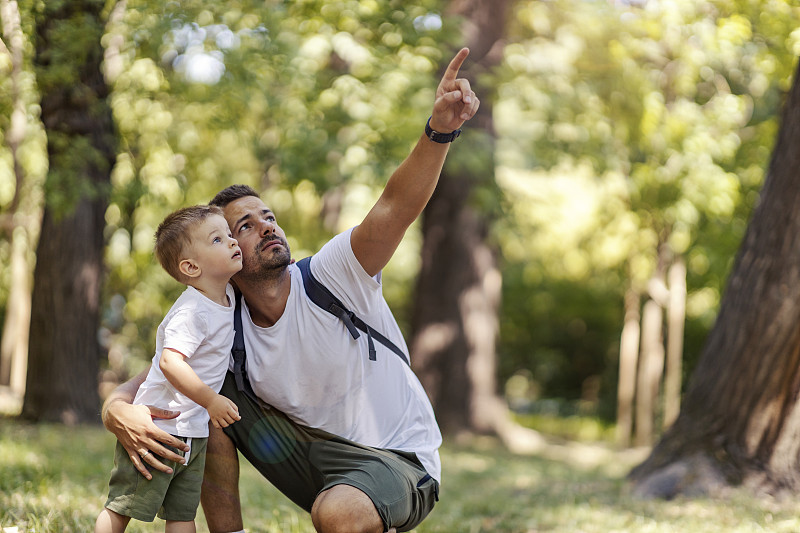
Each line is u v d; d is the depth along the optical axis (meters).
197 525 4.44
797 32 7.91
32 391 9.73
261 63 7.73
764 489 5.47
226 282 2.85
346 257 2.87
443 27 9.25
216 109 8.34
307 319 2.88
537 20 12.20
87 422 9.79
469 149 11.22
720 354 5.87
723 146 12.08
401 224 2.80
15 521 3.83
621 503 5.59
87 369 9.92
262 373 2.91
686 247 14.25
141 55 6.75
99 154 7.39
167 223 2.83
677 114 11.84
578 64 12.16
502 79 11.23
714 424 5.79
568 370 23.45
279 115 10.32
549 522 5.14
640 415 15.22
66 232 9.75
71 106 7.20
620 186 14.01
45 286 9.75
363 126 10.23
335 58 10.98
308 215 16.59
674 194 12.47
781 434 5.55
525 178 16.64
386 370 3.00
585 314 22.58
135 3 6.34
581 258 19.61
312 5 8.49
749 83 11.20
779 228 5.57
